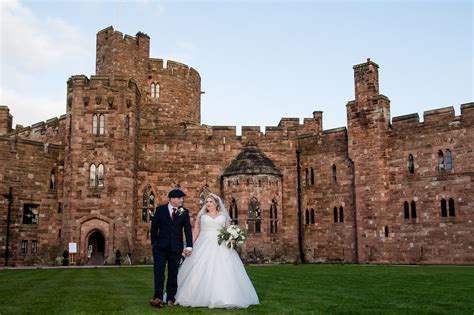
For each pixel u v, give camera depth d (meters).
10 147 48.81
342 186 52.41
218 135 55.19
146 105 61.25
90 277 26.20
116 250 47.38
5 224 47.75
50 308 12.93
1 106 67.69
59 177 51.53
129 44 60.06
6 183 48.25
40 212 50.09
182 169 54.16
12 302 14.32
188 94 65.00
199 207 53.88
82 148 48.56
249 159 53.34
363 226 49.28
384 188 48.44
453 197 44.22
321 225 53.59
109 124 49.28
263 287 19.67
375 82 50.41
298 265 44.03
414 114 47.31
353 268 36.28
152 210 53.19
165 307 13.49
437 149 45.59
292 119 62.97
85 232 47.41
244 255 50.75
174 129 54.72
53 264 47.81
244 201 51.59
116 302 14.26
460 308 13.34
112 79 49.94
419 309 13.05
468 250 42.94
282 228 53.34
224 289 13.66
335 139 53.47
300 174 55.75
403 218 47.03
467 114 44.03
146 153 53.81
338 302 14.52
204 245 14.51
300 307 13.33
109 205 48.06
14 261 47.91
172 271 14.34
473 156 43.41
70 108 49.72
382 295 16.58
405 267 37.59
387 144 48.81
